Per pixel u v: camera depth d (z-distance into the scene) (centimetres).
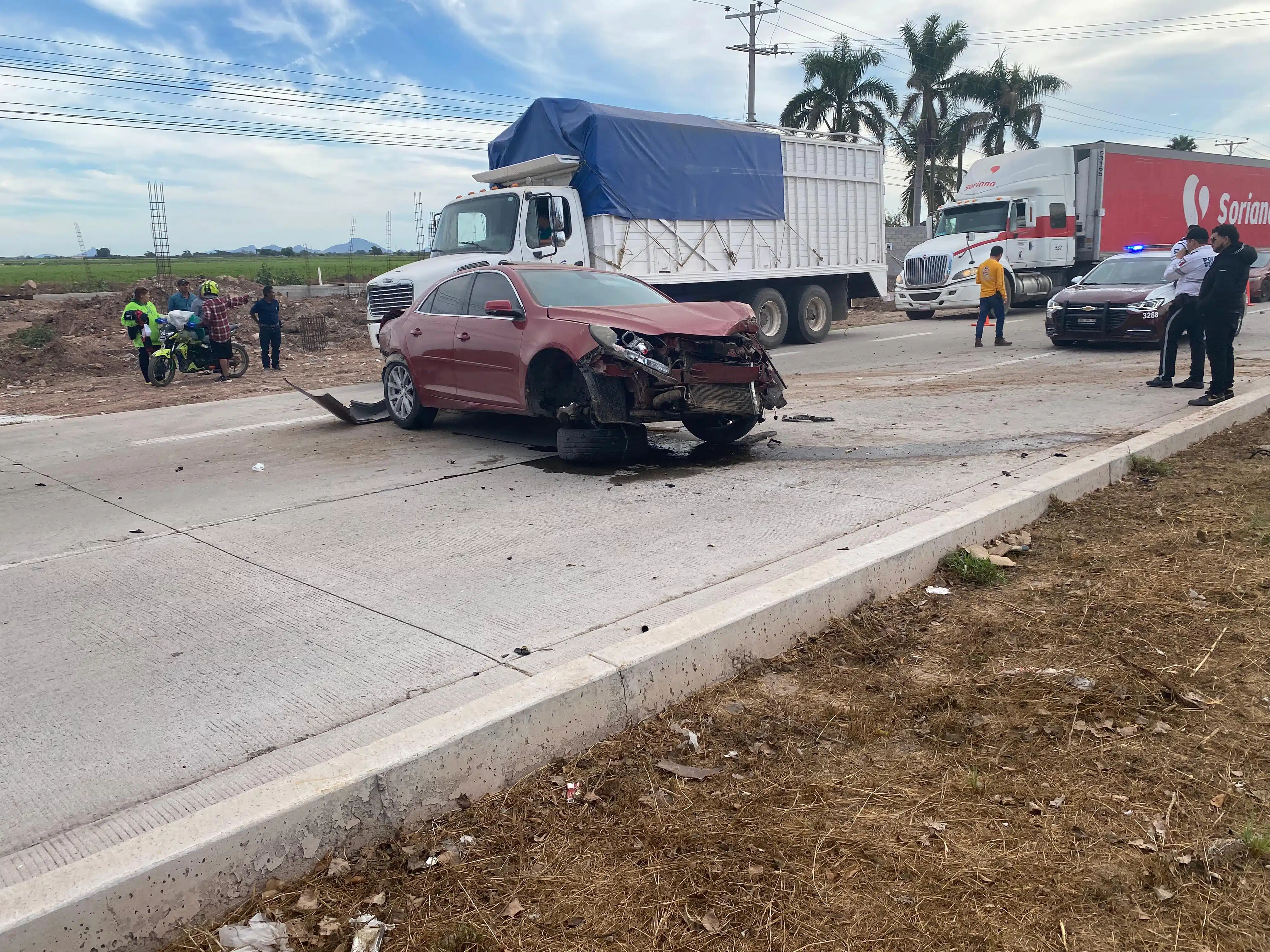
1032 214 2473
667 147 1582
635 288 888
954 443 805
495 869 268
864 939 236
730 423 830
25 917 219
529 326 791
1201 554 496
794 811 291
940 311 2952
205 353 1673
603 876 263
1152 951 230
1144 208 2623
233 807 260
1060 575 485
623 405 717
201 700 365
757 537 550
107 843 273
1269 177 3067
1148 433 761
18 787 308
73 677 394
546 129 1534
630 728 342
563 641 402
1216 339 916
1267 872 256
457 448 886
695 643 366
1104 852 267
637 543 550
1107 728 333
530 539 570
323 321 2289
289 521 637
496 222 1439
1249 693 353
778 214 1817
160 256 3691
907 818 286
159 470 843
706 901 252
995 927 239
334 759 287
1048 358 1435
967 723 341
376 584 496
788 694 369
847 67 4378
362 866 268
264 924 245
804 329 1942
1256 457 704
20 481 827
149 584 515
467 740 296
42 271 6531
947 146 4634
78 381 1819
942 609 447
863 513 593
